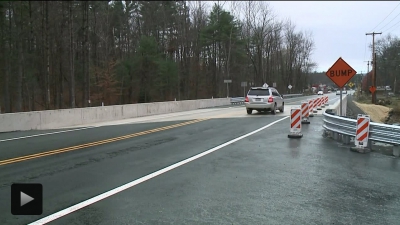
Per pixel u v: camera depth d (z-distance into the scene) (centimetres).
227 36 5388
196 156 902
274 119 1922
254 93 2291
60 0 3747
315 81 15688
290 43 8706
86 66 4222
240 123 1728
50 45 3975
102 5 4853
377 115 3281
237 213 497
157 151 977
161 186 631
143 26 5603
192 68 5794
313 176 699
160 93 5425
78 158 884
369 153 943
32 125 1578
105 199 560
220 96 5912
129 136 1289
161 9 5556
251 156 899
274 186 630
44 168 775
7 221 470
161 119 2055
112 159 870
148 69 5153
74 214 495
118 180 673
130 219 476
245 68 6938
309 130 1429
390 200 557
